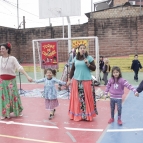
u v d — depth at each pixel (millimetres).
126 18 17016
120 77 5281
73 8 9852
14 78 5965
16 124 5539
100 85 10539
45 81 5949
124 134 4707
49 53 9453
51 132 4961
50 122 5613
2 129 5227
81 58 5500
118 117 5320
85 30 18156
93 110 5672
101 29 17516
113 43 17391
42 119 5863
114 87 5320
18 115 6055
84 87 5527
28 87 10398
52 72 5992
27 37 19609
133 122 5426
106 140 4426
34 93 8914
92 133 4816
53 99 5879
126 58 16047
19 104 6090
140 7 20609
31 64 19125
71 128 5152
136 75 11945
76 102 5609
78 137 4625
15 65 5816
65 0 9938
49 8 10211
